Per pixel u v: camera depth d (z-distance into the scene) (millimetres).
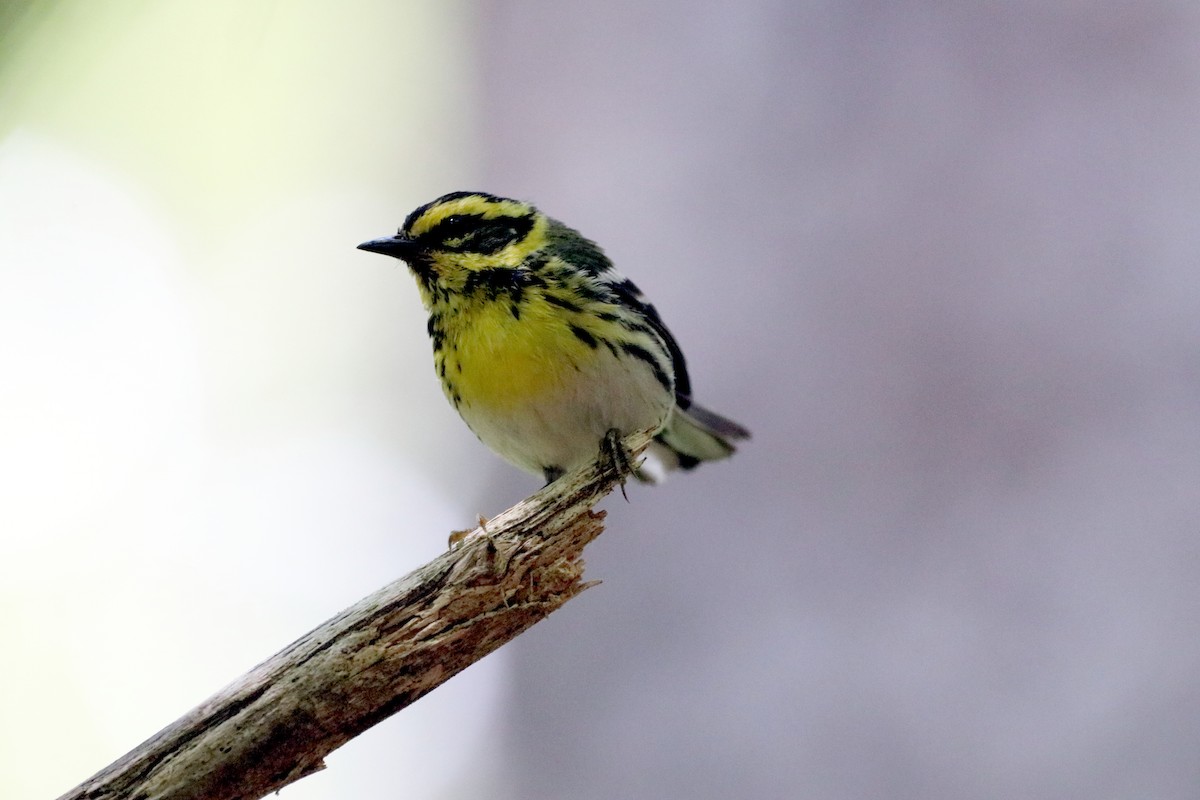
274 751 5867
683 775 11430
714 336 12539
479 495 14469
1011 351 11852
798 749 11336
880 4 12602
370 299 16016
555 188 13531
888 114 12500
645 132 13227
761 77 12867
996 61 12312
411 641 6090
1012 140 12195
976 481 11688
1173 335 11547
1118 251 11805
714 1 13094
